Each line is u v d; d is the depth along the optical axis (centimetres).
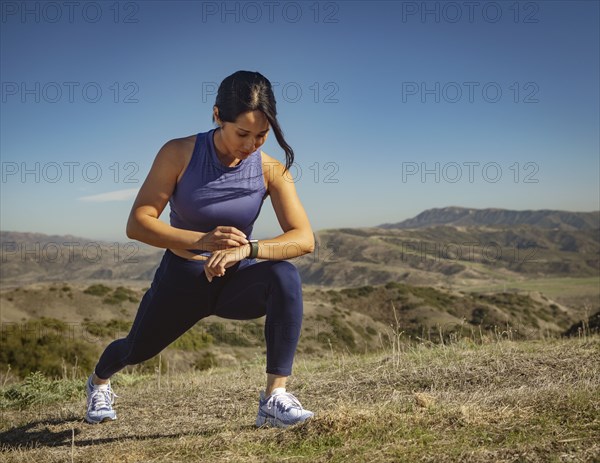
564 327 5700
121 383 730
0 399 587
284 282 301
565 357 510
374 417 292
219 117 281
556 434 249
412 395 413
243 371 720
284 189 314
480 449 239
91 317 3167
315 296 5294
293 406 307
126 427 396
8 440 399
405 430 275
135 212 296
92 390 403
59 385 620
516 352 562
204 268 291
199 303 324
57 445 367
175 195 306
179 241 290
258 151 311
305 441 276
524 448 233
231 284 317
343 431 280
